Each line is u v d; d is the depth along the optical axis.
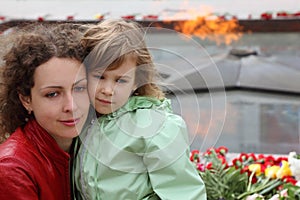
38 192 1.46
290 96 4.11
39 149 1.49
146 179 1.53
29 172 1.43
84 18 5.04
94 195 1.53
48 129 1.47
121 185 1.52
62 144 1.55
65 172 1.52
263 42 4.90
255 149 3.32
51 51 1.43
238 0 5.66
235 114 3.84
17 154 1.44
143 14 5.24
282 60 4.68
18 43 1.47
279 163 2.26
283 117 3.79
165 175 1.50
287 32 5.06
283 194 1.84
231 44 4.91
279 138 3.49
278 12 5.19
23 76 1.46
